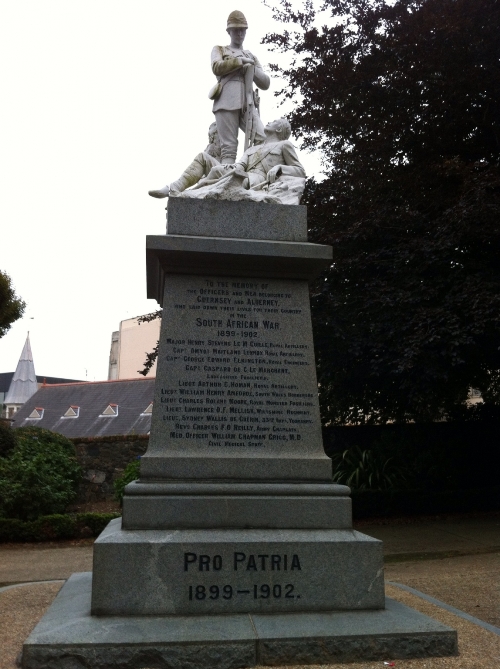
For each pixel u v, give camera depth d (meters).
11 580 8.80
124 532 5.11
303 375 5.96
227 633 4.51
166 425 5.64
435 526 13.12
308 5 15.98
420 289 12.68
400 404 15.66
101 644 4.32
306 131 15.88
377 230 13.79
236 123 8.08
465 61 13.64
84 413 32.09
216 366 5.84
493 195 12.24
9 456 15.32
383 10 14.88
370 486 14.47
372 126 14.91
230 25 8.23
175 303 5.93
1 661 4.46
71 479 16.27
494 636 5.09
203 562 5.00
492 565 9.04
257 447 5.72
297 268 6.15
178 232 6.14
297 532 5.27
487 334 12.41
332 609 5.07
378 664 4.48
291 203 6.57
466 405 16.41
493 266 13.71
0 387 61.91
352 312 13.34
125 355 45.12
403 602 6.14
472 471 15.55
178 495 5.32
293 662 4.45
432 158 14.59
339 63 14.77
